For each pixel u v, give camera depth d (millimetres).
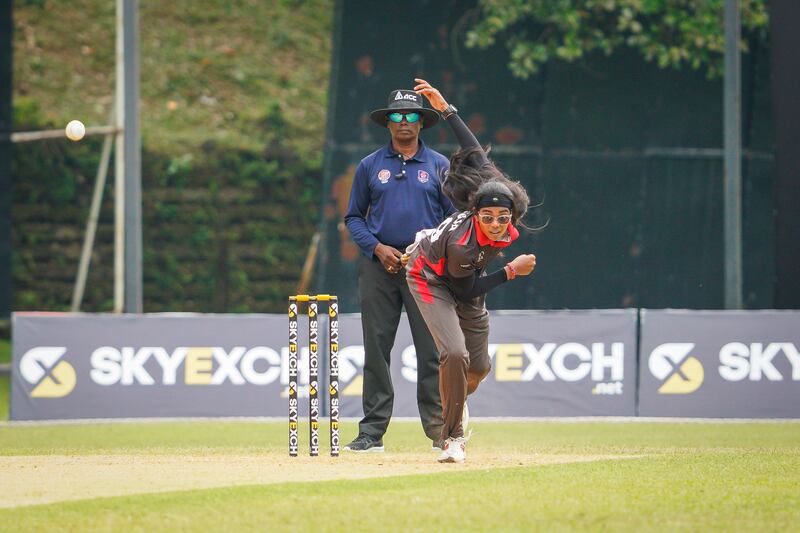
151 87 84312
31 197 73625
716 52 64312
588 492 20500
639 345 41438
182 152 77750
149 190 76188
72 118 78812
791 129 46562
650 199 63125
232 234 76500
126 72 44062
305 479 21828
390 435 38406
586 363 41312
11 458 25734
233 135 81500
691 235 63156
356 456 26078
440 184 27844
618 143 63531
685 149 63625
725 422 41375
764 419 41406
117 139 54062
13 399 39938
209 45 88688
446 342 23516
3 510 18672
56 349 40062
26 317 39969
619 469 23516
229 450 29516
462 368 23547
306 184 78938
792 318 41469
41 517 18094
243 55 88688
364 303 28719
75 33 86938
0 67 61250
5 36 61062
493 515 18312
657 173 63344
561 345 41250
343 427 38625
